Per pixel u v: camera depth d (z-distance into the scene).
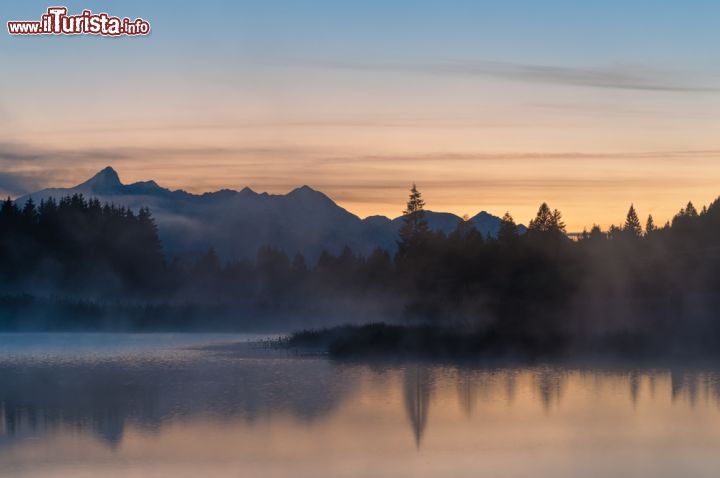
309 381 50.41
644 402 42.78
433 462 31.05
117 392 46.44
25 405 42.50
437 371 55.25
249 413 39.97
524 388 47.44
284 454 32.28
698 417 38.91
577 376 52.44
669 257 108.69
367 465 30.70
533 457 31.70
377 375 53.22
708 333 72.69
